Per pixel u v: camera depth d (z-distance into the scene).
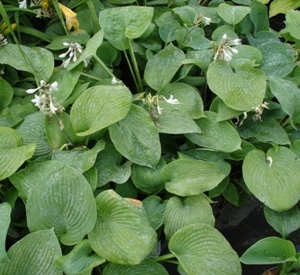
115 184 0.81
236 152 0.82
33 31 0.97
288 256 0.70
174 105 0.83
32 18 1.06
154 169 0.76
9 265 0.61
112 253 0.63
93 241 0.64
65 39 0.95
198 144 0.81
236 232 0.88
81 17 1.00
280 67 0.91
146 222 0.66
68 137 0.78
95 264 0.61
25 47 0.90
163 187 0.77
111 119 0.72
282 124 0.88
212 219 0.72
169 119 0.80
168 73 0.88
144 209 0.71
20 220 0.76
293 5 1.15
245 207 0.91
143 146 0.76
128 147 0.75
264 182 0.74
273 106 0.87
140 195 0.81
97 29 0.97
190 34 0.96
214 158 0.81
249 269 0.83
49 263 0.62
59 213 0.65
